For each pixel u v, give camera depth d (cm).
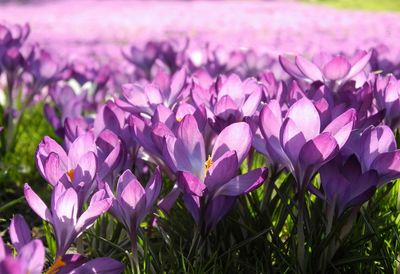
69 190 44
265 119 47
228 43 160
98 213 44
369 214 54
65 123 56
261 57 92
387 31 221
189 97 60
